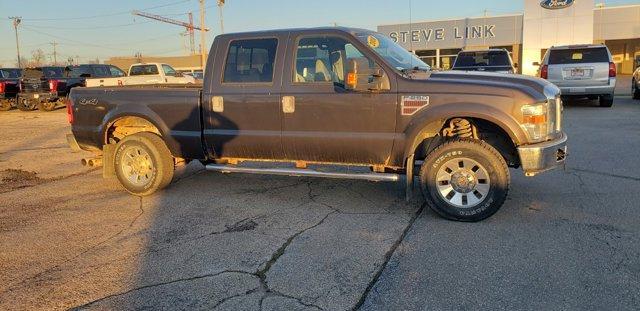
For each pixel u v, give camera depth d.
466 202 5.24
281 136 5.93
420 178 5.40
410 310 3.53
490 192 5.12
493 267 4.14
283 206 6.03
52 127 16.05
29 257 4.68
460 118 5.39
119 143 6.72
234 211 5.89
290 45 5.89
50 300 3.83
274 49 5.96
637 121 11.79
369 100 5.48
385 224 5.27
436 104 5.23
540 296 3.65
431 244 4.68
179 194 6.72
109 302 3.77
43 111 22.95
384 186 6.80
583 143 9.25
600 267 4.07
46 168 8.97
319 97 5.69
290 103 5.81
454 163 5.24
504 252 4.43
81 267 4.42
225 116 6.18
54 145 11.95
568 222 5.12
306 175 5.85
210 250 4.71
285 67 5.89
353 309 3.57
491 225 5.13
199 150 6.43
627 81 31.81
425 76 5.49
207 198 6.48
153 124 6.57
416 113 5.32
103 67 25.59
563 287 3.77
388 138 5.47
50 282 4.14
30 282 4.14
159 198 6.57
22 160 9.91
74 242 5.04
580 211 5.45
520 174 7.12
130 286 4.03
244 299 3.76
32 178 8.12
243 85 6.07
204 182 7.32
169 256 4.60
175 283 4.05
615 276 3.90
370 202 6.08
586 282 3.83
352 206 5.95
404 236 4.91
